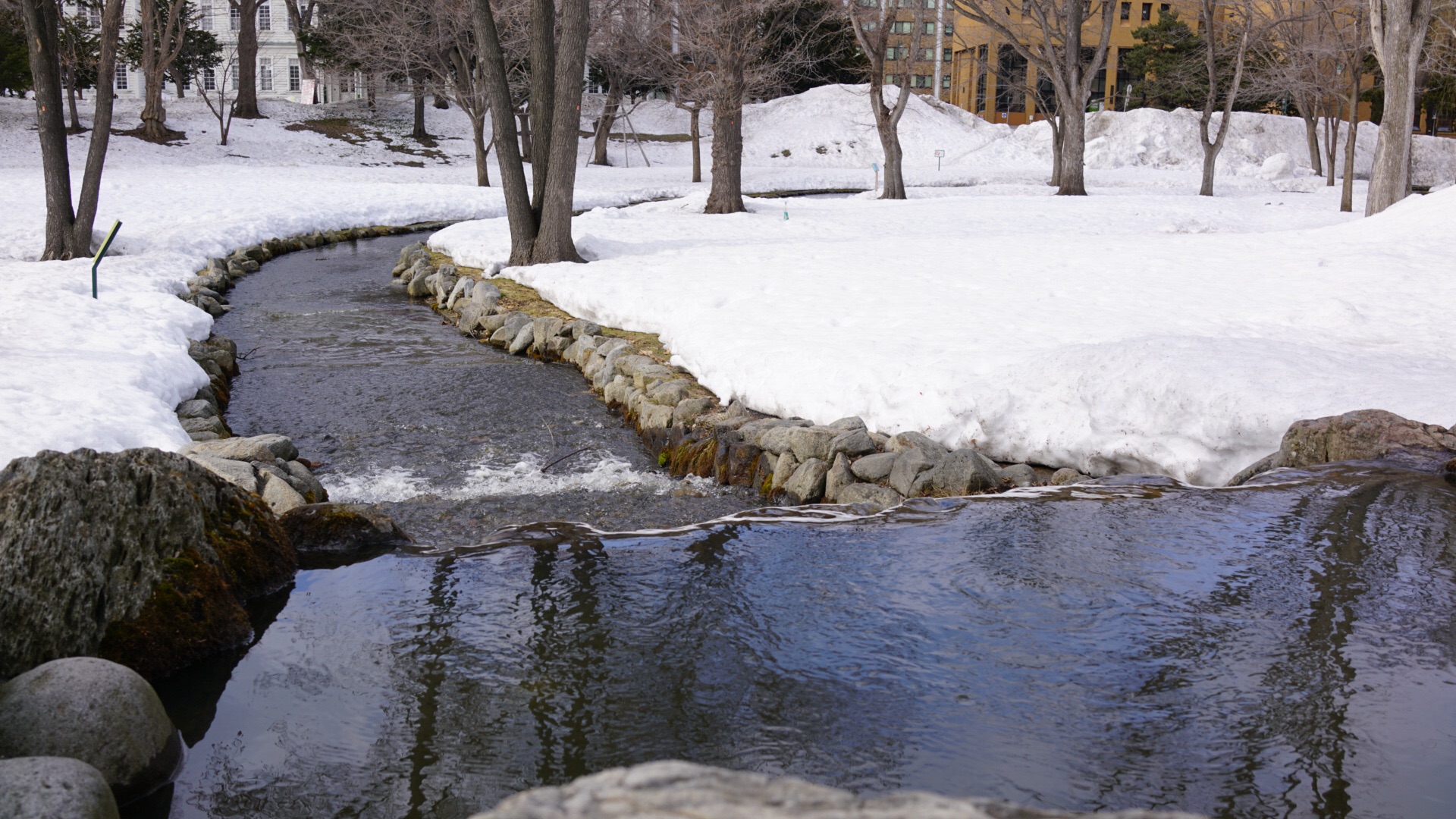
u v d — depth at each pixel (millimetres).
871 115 58938
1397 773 3299
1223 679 3949
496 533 6164
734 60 29234
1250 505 5875
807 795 1194
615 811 1138
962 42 66500
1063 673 4066
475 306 15188
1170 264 14227
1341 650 4129
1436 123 63219
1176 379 7664
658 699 4020
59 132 18406
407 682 4258
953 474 7523
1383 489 5895
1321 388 7332
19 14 44188
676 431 9398
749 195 40125
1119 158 52875
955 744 3584
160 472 4793
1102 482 6773
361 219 28266
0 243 19906
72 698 3527
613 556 5688
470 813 3346
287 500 6520
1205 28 35688
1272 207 28672
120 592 4453
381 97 55812
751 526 6152
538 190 17906
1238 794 3219
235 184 32969
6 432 6965
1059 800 3229
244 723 3988
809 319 11328
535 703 4039
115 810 3125
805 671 4199
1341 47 38250
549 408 10891
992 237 19203
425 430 10031
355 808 3410
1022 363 8594
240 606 4828
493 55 17312
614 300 13695
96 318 11438
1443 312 10453
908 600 4891
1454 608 4445
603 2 39844
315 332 14742
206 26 61656
